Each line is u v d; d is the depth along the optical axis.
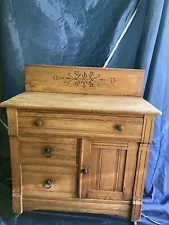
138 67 1.48
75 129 1.14
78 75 1.40
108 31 1.48
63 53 1.52
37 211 1.42
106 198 1.23
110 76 1.39
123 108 1.09
